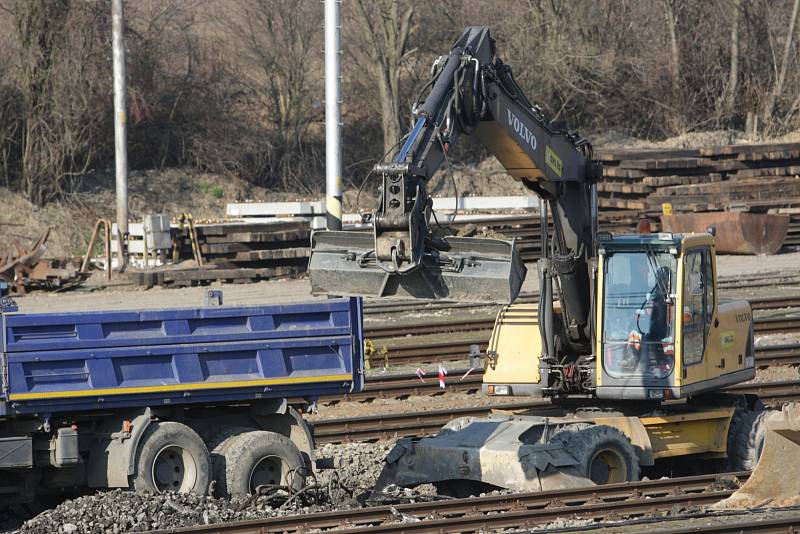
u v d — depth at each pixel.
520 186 165.00
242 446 43.16
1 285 41.88
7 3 145.88
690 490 43.84
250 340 43.62
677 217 119.06
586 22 176.88
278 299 95.38
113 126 148.62
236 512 40.34
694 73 184.62
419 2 170.62
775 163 133.12
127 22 152.62
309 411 47.59
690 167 128.88
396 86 163.75
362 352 45.75
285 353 44.31
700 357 47.84
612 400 49.62
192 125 158.75
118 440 41.69
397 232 37.25
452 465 44.72
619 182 131.00
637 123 184.25
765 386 63.19
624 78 181.75
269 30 165.38
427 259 38.25
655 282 46.69
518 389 49.16
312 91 169.12
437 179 164.62
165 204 147.88
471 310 91.12
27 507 43.38
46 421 40.53
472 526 38.25
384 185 37.50
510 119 44.38
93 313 41.09
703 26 184.88
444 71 41.69
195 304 93.25
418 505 40.28
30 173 137.62
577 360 49.28
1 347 39.69
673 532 36.03
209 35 164.12
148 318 42.03
